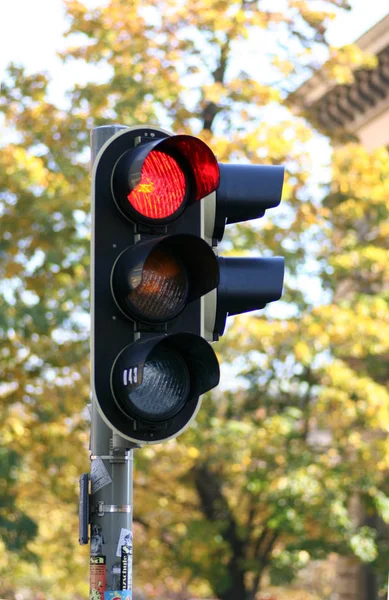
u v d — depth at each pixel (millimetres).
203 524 24750
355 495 25062
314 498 23359
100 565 4918
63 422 23078
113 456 4980
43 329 21328
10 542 22672
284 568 26141
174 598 38312
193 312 4801
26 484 25531
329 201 25656
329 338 23172
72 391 22172
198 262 4668
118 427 4590
